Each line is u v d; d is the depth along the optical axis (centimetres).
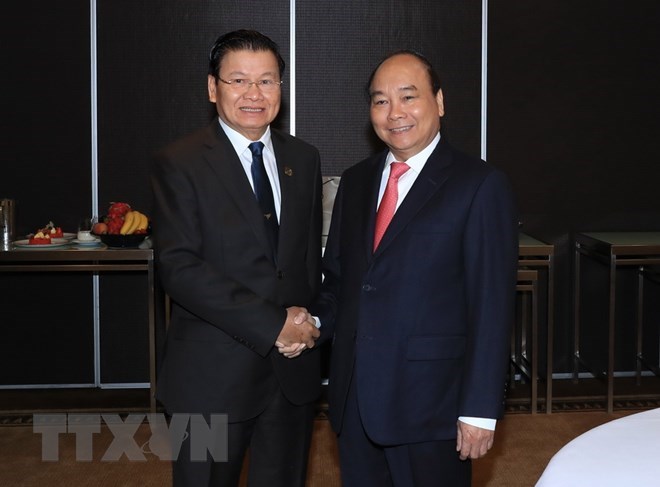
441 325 206
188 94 440
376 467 220
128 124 440
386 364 206
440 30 445
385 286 208
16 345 451
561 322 464
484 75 448
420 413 205
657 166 456
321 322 229
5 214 404
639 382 457
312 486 328
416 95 209
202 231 216
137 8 435
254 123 217
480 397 199
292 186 227
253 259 216
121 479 333
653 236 435
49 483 329
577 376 461
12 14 431
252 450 228
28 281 448
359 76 446
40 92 436
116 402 432
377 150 449
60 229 413
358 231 220
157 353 452
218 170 217
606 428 163
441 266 205
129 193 443
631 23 449
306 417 232
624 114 453
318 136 448
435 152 214
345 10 443
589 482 139
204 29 438
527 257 454
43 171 440
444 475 210
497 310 201
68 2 432
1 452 363
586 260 462
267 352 211
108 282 451
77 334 453
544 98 450
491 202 204
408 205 209
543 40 448
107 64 437
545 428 390
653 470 143
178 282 211
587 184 455
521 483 329
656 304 467
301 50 443
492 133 450
